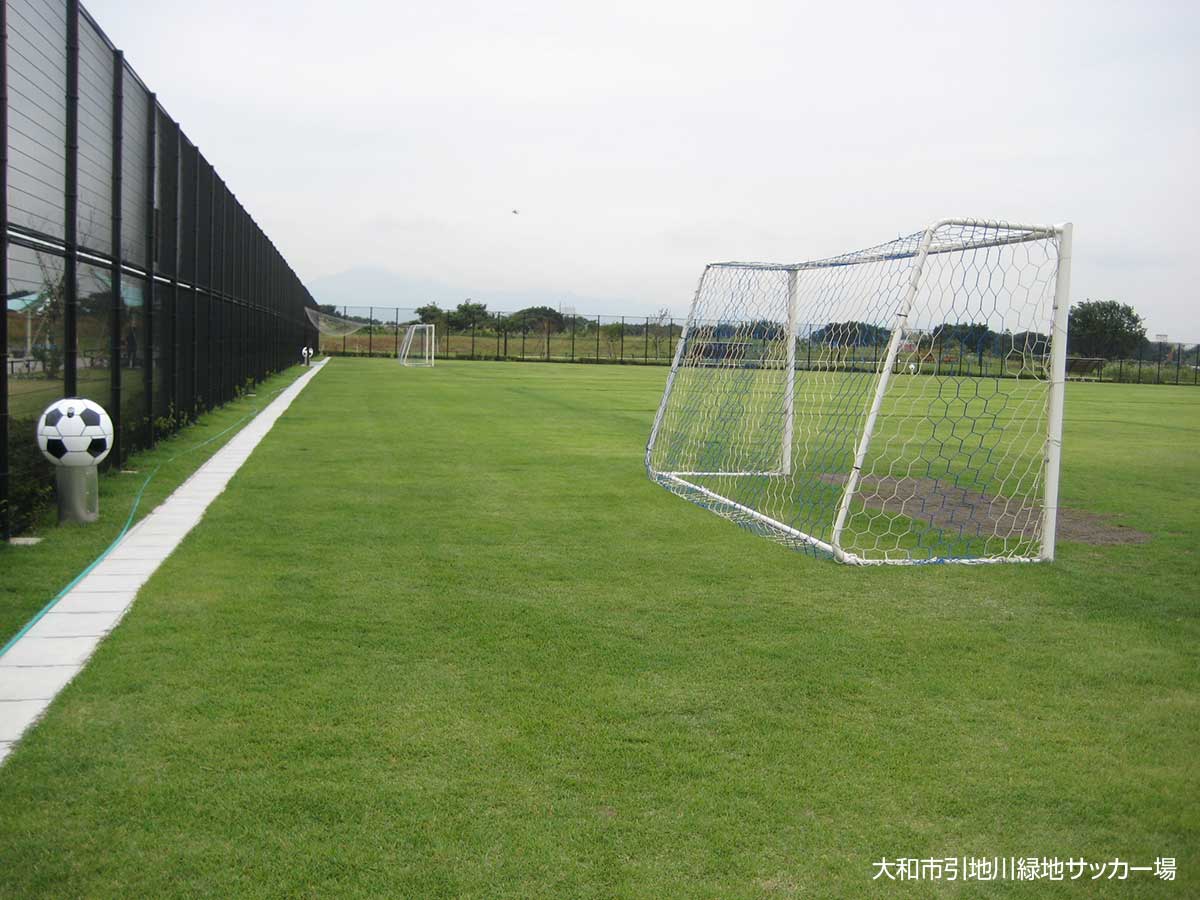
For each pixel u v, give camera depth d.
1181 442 14.40
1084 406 23.33
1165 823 2.87
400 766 3.06
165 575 5.23
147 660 3.93
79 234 7.35
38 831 2.65
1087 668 4.19
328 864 2.52
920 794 2.99
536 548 6.13
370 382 24.41
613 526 6.88
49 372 6.73
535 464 9.93
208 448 10.55
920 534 7.20
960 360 8.29
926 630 4.67
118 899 2.36
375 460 9.96
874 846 2.70
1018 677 4.05
